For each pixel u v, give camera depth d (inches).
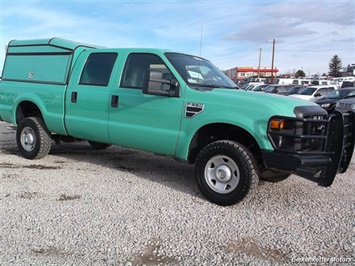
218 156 176.1
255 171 168.1
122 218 156.8
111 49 223.1
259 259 125.9
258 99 171.6
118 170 239.3
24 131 262.4
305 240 140.9
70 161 261.7
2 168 233.9
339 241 140.5
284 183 217.9
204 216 161.8
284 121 161.2
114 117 210.8
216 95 179.0
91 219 154.9
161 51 202.4
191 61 211.9
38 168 237.6
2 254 124.7
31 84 257.4
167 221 155.1
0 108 277.4
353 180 229.9
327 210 173.8
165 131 191.6
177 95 187.6
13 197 179.5
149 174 231.3
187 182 215.0
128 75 210.1
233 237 142.0
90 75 227.5
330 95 649.0
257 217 162.7
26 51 265.6
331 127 165.9
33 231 142.4
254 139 176.9
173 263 121.9
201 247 133.3
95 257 124.1
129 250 129.4
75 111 229.8
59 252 127.0
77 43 250.7
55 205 170.1
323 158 164.1
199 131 185.2
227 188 175.5
